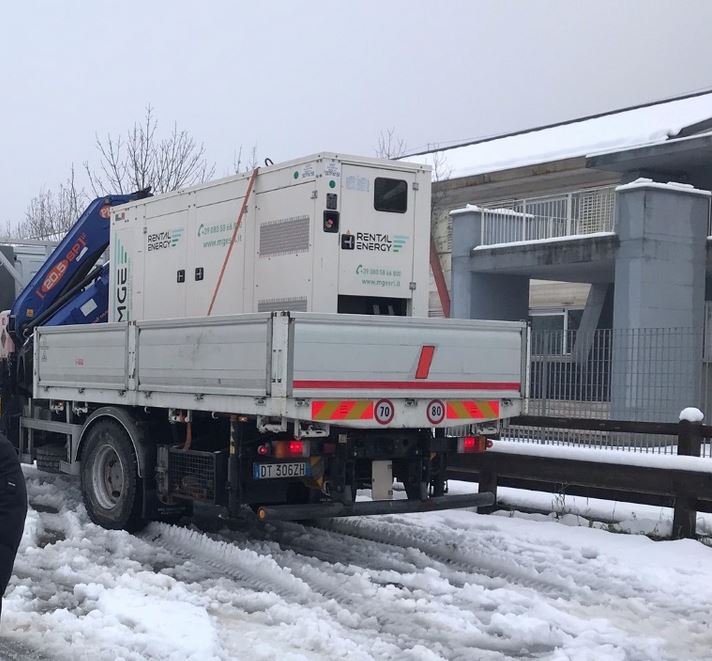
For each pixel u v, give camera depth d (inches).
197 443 294.8
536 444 361.7
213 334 272.7
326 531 332.5
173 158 889.5
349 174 297.9
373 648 205.3
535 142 956.6
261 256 311.3
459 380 285.3
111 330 322.7
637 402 470.6
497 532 329.7
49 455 374.3
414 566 278.5
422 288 312.7
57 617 218.4
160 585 251.6
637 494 332.2
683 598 251.1
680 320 645.3
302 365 250.7
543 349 484.4
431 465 296.5
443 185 940.6
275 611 228.7
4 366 406.0
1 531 130.1
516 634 217.6
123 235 385.1
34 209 1177.4
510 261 735.7
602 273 760.3
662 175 754.2
